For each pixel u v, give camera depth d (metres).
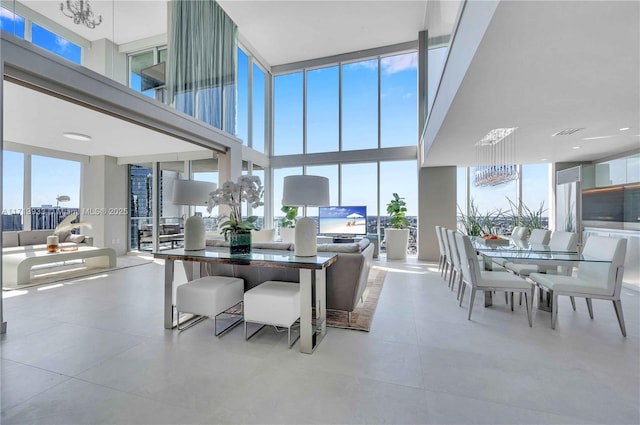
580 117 3.18
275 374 1.93
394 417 1.54
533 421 1.50
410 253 7.16
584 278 3.10
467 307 3.34
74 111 3.92
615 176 4.95
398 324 2.83
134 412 1.56
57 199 6.64
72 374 1.92
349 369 2.00
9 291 3.93
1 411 1.56
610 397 1.70
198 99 5.57
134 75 6.09
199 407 1.60
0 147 2.44
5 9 2.71
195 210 7.15
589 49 1.85
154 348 2.29
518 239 4.75
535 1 1.41
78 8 4.59
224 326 2.74
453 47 2.66
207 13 5.77
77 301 3.48
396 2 5.39
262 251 2.87
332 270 2.84
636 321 2.88
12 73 2.67
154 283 4.36
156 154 7.02
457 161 5.89
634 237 4.03
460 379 1.88
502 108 2.92
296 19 5.90
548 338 2.50
